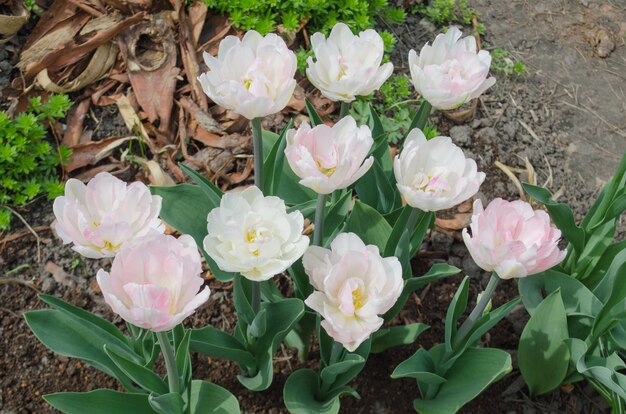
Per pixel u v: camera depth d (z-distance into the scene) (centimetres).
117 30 149
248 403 121
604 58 184
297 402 111
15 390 121
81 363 124
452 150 101
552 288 123
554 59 180
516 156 157
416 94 162
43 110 142
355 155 95
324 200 105
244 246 94
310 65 107
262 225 96
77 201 94
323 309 94
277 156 115
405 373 107
